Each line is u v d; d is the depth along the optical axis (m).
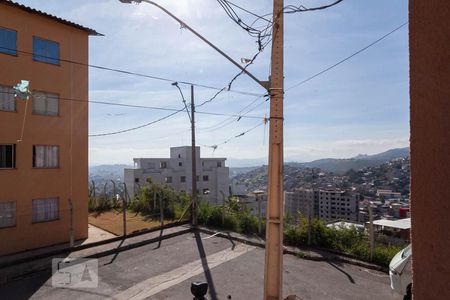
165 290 8.28
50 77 13.19
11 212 12.14
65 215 13.39
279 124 4.85
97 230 14.73
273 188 4.84
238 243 12.49
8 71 12.01
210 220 15.16
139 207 19.45
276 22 4.90
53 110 13.39
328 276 8.74
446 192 1.07
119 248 11.90
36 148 12.91
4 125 11.98
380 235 10.20
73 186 13.74
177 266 10.05
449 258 1.05
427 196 1.13
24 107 12.48
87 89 14.41
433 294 1.10
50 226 12.96
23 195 12.38
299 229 11.55
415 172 1.17
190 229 14.52
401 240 9.75
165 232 13.95
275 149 4.86
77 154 13.98
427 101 1.14
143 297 7.91
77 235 13.50
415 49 1.19
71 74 13.87
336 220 12.15
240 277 9.03
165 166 51.88
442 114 1.08
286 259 10.18
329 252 10.54
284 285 8.18
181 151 54.44
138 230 14.08
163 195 18.78
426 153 1.13
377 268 9.16
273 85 4.89
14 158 12.33
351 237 10.86
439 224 1.09
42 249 12.27
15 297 8.15
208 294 7.94
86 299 7.91
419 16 1.17
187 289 8.31
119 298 7.91
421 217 1.15
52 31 13.20
